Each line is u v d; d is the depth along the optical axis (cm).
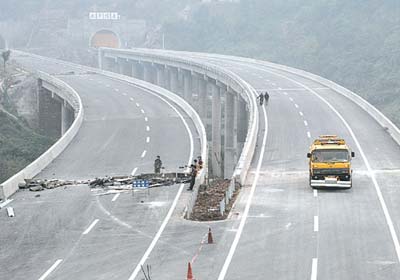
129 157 12788
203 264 6412
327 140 10256
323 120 15575
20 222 8306
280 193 9500
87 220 8325
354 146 12781
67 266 6512
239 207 8769
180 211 8675
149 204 9112
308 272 6072
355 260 6400
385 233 7344
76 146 14000
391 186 9731
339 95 19625
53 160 12619
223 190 10044
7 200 9538
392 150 12388
